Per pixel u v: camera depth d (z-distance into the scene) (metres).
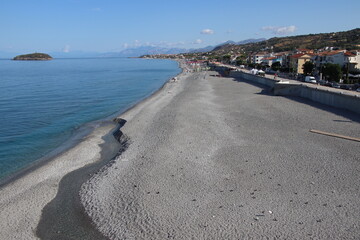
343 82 56.78
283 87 46.12
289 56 99.12
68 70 132.62
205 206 14.26
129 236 12.45
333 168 17.92
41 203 15.49
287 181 16.45
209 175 17.47
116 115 36.44
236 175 17.36
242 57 169.38
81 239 12.59
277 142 22.88
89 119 34.69
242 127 27.25
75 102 46.34
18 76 96.75
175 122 29.17
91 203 15.18
